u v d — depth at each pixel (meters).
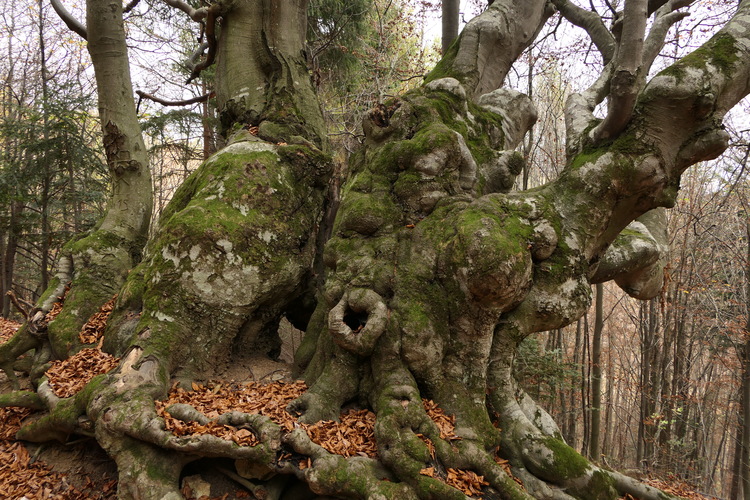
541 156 18.80
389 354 4.24
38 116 11.50
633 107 4.46
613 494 4.09
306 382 4.80
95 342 5.57
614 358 19.30
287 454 3.55
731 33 4.66
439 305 4.36
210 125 14.23
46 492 4.05
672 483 6.96
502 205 4.64
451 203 4.81
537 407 4.79
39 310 6.12
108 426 3.69
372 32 15.52
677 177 4.88
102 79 7.12
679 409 12.99
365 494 3.28
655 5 6.93
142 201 7.29
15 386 6.14
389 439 3.61
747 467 9.59
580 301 4.69
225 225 4.98
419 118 5.43
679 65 4.45
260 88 7.04
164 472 3.61
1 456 4.58
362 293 4.30
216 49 7.88
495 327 4.61
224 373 5.09
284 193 5.59
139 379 4.17
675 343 14.20
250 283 5.08
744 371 11.40
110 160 7.25
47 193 12.55
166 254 4.86
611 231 5.15
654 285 6.76
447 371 4.36
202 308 4.84
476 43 6.60
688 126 4.56
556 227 4.66
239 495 3.69
